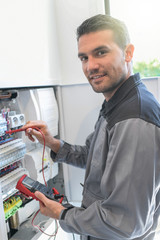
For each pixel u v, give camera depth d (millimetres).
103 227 615
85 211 662
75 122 1350
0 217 764
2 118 893
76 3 1228
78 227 664
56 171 1324
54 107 1258
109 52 633
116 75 651
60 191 1415
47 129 996
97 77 657
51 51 1191
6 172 941
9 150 893
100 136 766
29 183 854
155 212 715
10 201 929
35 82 1028
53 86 1325
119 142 589
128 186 561
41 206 786
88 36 638
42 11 1100
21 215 1045
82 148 1060
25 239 969
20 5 912
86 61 690
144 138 564
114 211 598
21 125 1026
